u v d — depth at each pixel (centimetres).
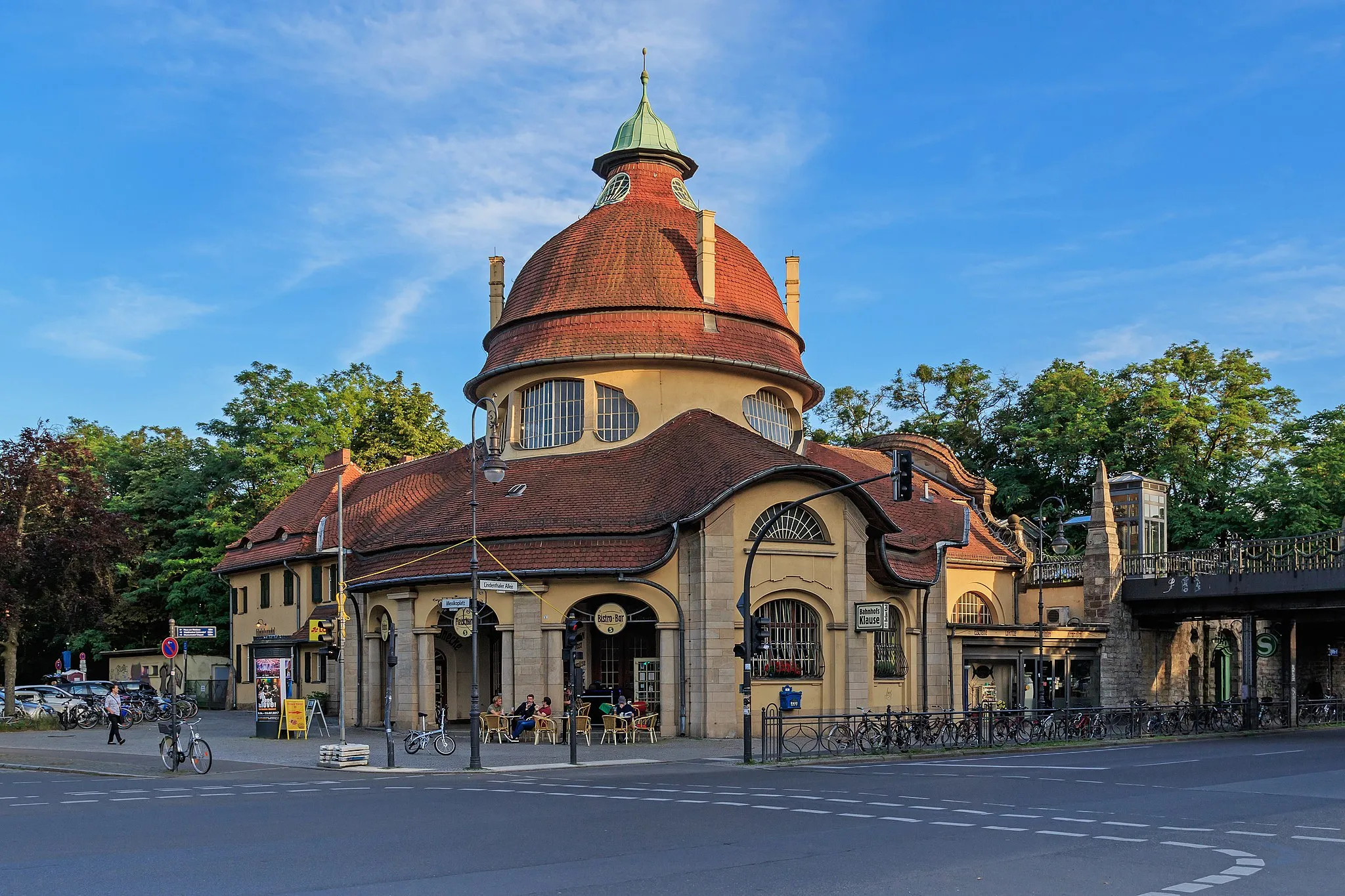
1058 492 7719
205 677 7081
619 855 1544
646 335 4628
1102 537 5675
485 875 1403
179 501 7619
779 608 4162
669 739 3938
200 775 2878
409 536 4556
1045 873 1405
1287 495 6488
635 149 5184
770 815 1944
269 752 3603
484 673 5084
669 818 1914
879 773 2819
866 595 4338
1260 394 7225
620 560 4062
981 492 6512
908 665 4706
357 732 4450
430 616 4372
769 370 4775
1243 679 5625
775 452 4256
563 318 4731
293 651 5819
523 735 3956
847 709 4172
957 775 2764
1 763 3198
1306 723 5416
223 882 1377
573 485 4412
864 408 9044
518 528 4206
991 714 3856
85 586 5000
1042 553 6122
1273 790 2397
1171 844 1636
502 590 3531
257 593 6347
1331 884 1359
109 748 3797
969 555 5781
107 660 8100
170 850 1620
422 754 3462
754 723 4028
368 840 1694
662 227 4900
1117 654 5581
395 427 8000
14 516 4891
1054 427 7538
